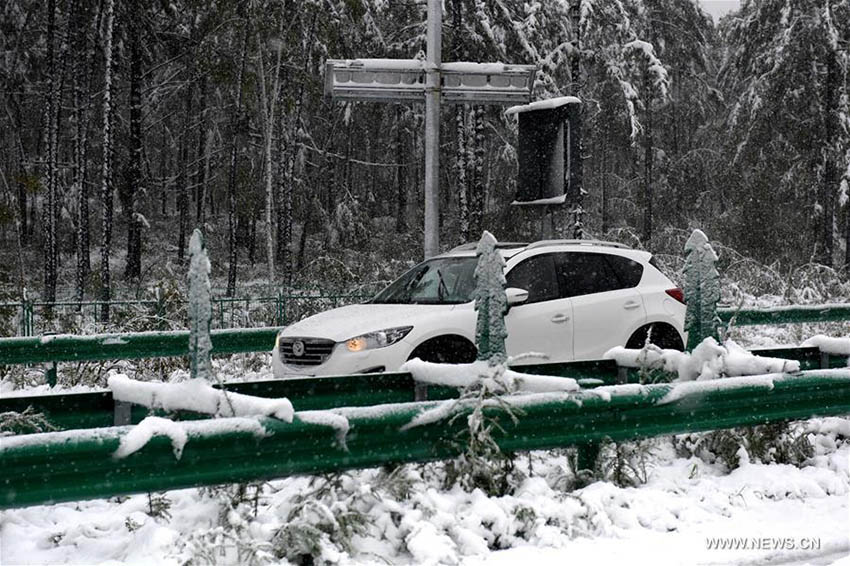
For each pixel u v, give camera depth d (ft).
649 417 19.02
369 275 81.51
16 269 97.60
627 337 31.58
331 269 81.87
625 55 104.63
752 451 21.58
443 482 18.20
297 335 28.37
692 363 21.39
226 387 20.63
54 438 13.51
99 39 85.05
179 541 14.99
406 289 31.99
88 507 18.42
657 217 136.67
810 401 21.13
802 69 111.75
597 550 15.88
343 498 16.43
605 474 19.58
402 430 16.63
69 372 37.63
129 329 46.34
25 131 112.57
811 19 109.29
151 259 114.11
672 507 18.07
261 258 122.01
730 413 20.06
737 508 18.53
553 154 41.70
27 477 13.44
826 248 110.73
